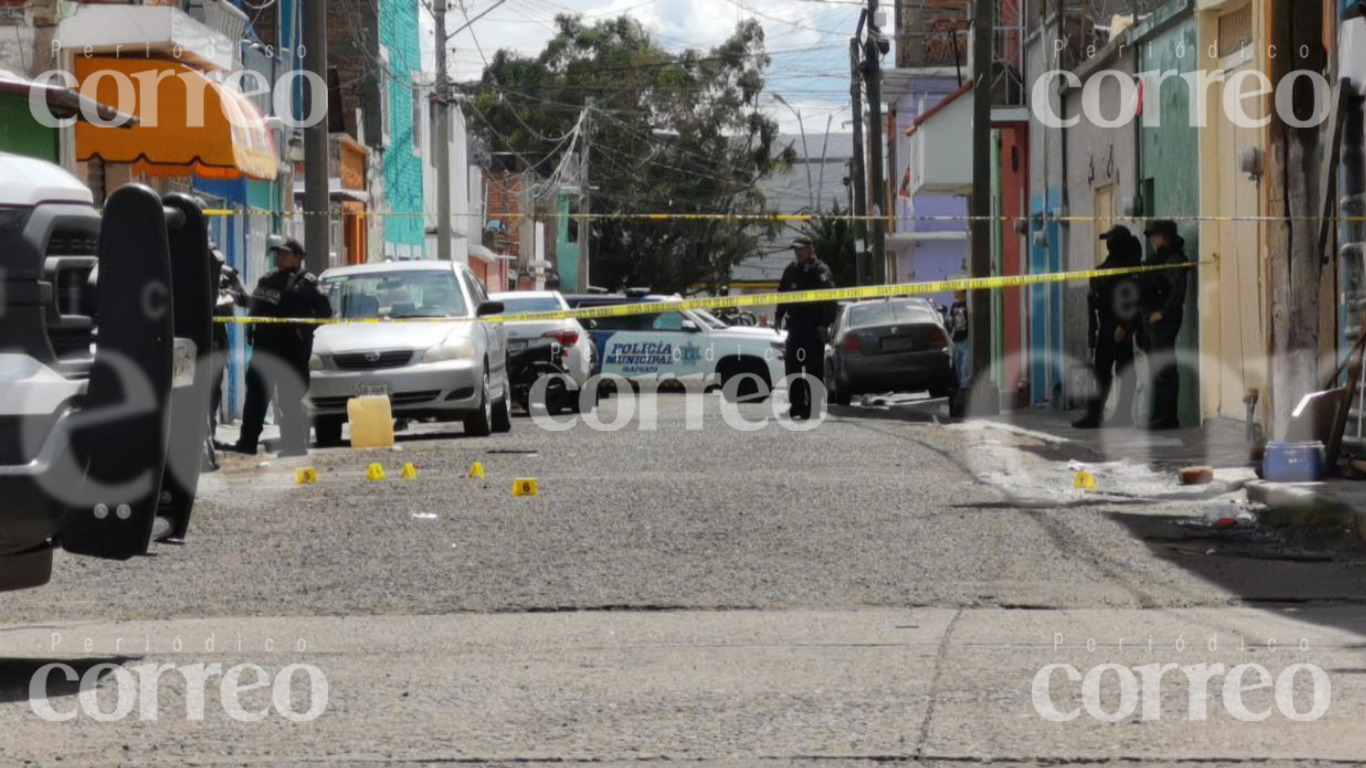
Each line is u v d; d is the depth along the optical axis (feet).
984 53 261.65
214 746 58.75
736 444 181.88
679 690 65.92
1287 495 112.06
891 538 105.19
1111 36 252.83
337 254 346.74
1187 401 201.46
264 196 290.35
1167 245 192.34
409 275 206.39
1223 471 139.23
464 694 65.98
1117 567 95.25
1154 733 58.08
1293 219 132.05
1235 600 85.40
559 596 88.12
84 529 69.05
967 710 61.82
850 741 57.62
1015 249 324.19
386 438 187.73
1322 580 91.20
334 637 78.59
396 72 433.48
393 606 86.38
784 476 141.69
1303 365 131.85
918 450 171.32
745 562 96.99
